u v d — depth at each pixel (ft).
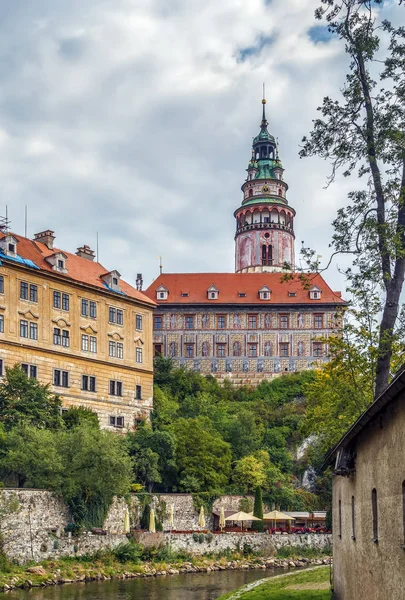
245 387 411.34
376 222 111.04
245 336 432.25
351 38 118.52
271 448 326.65
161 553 207.62
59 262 281.13
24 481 199.82
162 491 261.85
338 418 136.26
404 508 58.85
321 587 132.05
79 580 177.99
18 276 262.06
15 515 179.11
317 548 241.35
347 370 122.83
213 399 377.09
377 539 69.15
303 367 426.51
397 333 111.34
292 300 434.71
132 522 221.66
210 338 433.07
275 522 268.62
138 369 306.35
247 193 524.52
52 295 274.36
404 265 111.34
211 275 454.81
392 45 117.70
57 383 271.49
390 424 62.64
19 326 260.01
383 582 66.49
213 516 255.50
